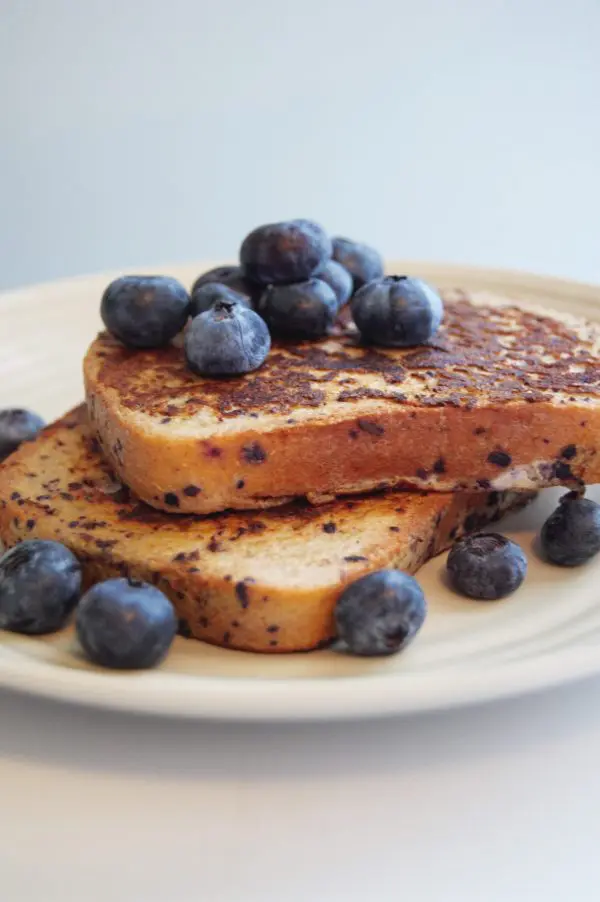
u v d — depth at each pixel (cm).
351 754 22
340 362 27
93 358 28
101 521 25
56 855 20
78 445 28
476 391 26
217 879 20
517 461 26
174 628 22
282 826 21
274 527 25
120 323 28
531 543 26
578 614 24
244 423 25
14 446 29
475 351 28
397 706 20
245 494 25
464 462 26
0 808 21
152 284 28
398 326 27
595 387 26
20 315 36
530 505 28
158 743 22
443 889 20
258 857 20
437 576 25
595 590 25
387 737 22
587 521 25
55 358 34
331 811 21
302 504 26
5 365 34
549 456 26
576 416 25
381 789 21
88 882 20
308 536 24
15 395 33
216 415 25
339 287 29
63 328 36
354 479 26
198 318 26
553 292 35
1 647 22
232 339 26
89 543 24
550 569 25
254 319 26
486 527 27
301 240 28
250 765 22
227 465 25
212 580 23
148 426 25
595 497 28
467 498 26
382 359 27
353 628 22
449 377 26
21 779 21
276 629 23
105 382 27
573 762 22
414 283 27
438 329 29
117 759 22
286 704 20
